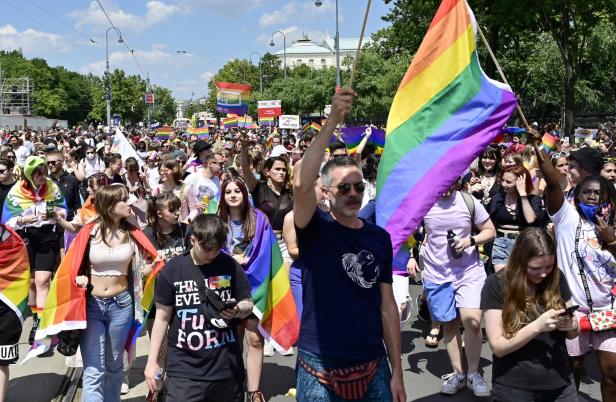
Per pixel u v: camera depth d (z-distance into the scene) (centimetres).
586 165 589
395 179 507
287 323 508
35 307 699
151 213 531
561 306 327
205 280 379
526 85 4062
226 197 498
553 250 325
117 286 446
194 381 371
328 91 5206
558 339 333
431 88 518
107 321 446
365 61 4312
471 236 540
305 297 318
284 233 483
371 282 313
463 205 535
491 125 498
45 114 10069
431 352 654
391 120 525
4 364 449
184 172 1084
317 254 314
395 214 499
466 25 518
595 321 411
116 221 445
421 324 761
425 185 494
